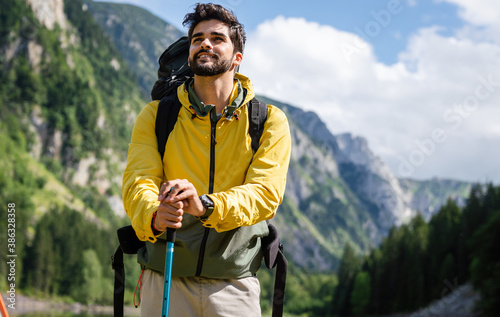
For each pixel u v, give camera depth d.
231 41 2.31
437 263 82.38
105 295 104.06
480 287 60.09
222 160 2.28
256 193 2.16
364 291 100.88
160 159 2.32
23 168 154.88
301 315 124.75
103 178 191.00
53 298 99.25
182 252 2.17
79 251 109.00
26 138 176.12
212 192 2.25
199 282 2.21
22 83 183.88
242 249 2.23
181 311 2.21
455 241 83.81
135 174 2.24
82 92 195.38
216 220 2.02
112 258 2.35
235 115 2.31
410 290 83.25
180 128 2.31
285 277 2.38
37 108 183.12
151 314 2.25
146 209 2.05
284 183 2.30
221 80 2.33
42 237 101.06
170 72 2.56
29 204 131.88
